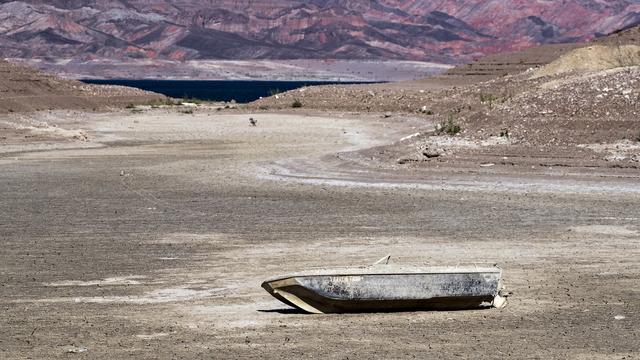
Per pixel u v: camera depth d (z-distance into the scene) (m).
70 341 24.62
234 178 57.69
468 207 46.28
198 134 91.50
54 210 46.06
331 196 50.16
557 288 30.23
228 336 25.12
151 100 141.62
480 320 26.61
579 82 72.69
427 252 35.91
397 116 108.50
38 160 68.50
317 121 106.06
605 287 30.33
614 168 55.88
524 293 29.66
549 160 58.38
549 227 40.94
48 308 28.08
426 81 158.88
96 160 68.38
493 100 103.00
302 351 23.72
